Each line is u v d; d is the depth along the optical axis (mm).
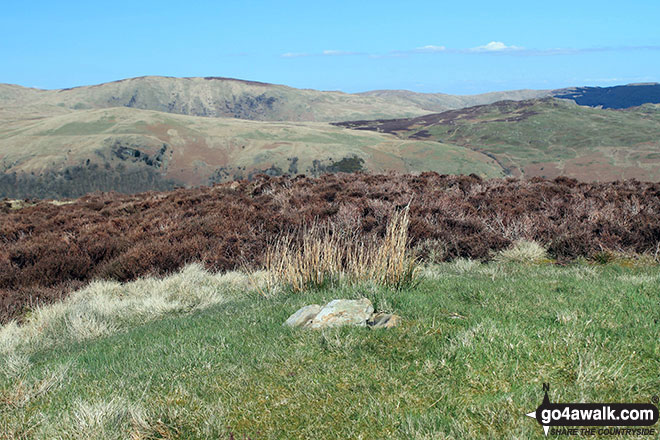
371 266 7301
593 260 10508
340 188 18812
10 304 9758
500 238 11664
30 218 19578
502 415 3125
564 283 7270
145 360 4977
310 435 3184
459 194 16547
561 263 10398
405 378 3789
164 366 4645
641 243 10703
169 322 7207
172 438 3336
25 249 12711
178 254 12219
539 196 15422
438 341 4387
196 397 3838
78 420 3529
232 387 3980
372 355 4301
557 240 11133
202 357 4703
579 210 13078
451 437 2949
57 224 17797
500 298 6051
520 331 4277
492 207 14039
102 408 3617
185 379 4285
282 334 5203
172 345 5324
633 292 5848
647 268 9383
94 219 17688
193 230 13930
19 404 4180
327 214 14266
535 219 12766
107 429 3447
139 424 3455
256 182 21922
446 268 10336
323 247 8016
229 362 4586
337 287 7281
